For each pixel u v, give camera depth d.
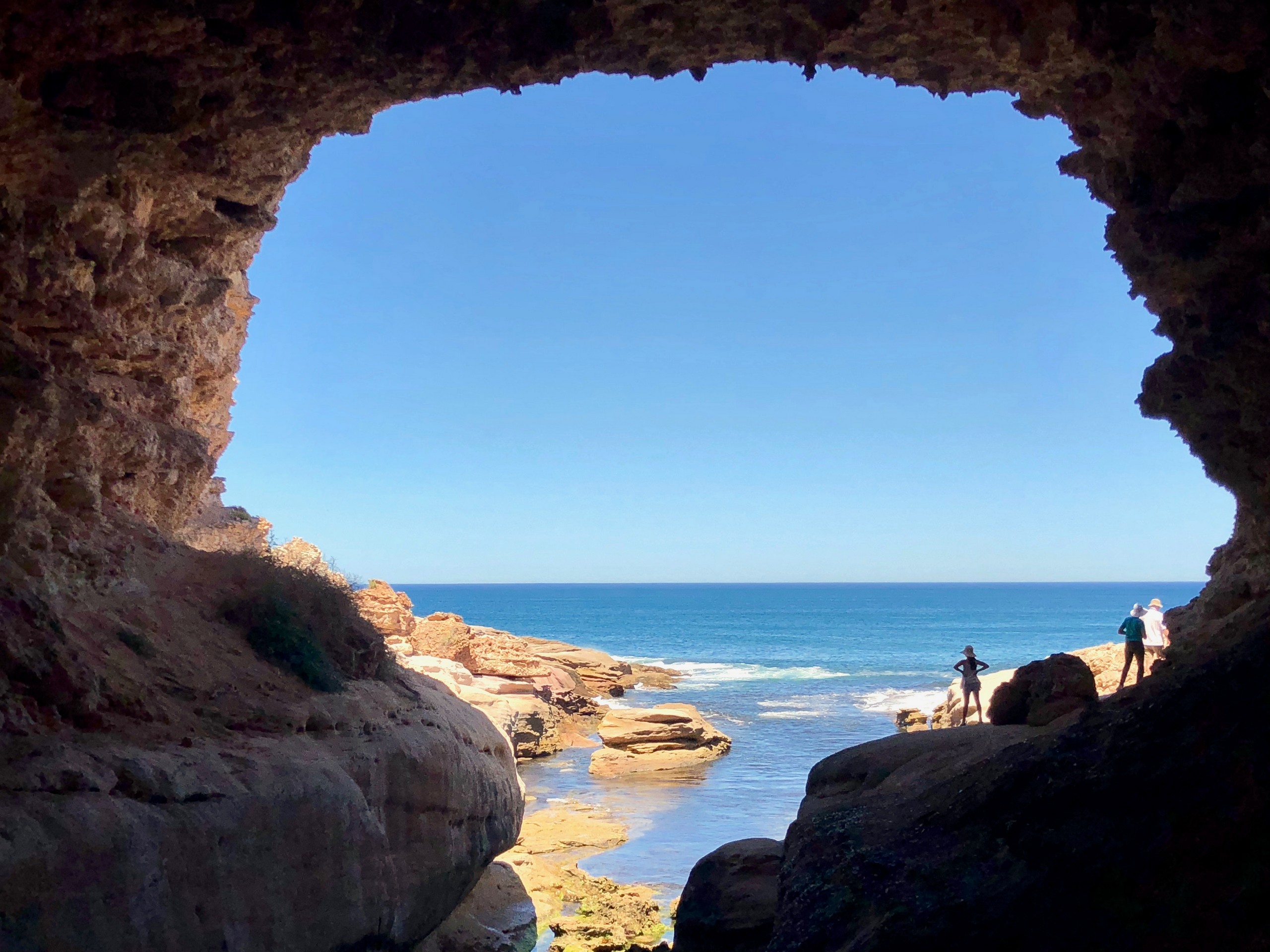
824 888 7.68
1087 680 11.42
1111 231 9.83
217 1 7.72
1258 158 7.50
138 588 10.34
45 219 9.83
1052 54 8.54
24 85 8.23
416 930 10.50
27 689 7.26
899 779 9.62
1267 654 6.96
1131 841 6.33
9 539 8.54
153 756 7.50
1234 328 8.73
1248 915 5.62
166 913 6.84
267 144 10.91
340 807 8.95
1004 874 6.66
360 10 7.98
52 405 8.88
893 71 9.53
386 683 12.69
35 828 6.13
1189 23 6.91
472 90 9.48
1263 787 6.07
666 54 9.08
